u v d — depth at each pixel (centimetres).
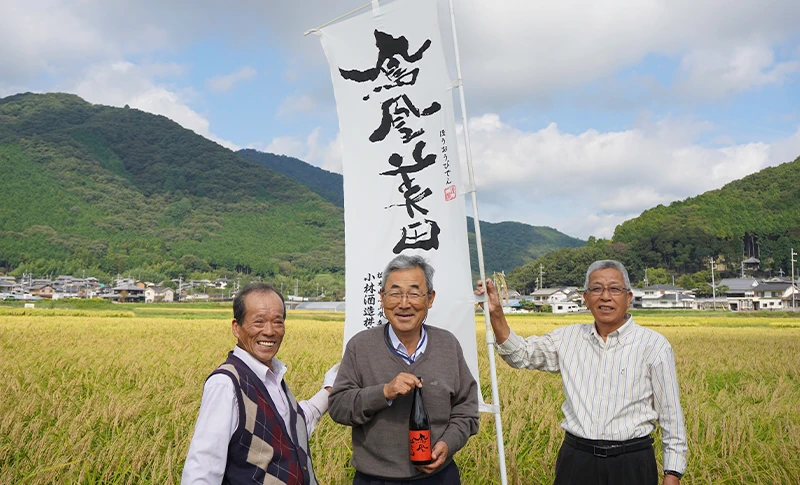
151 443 653
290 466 315
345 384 377
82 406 812
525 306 10019
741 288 10438
